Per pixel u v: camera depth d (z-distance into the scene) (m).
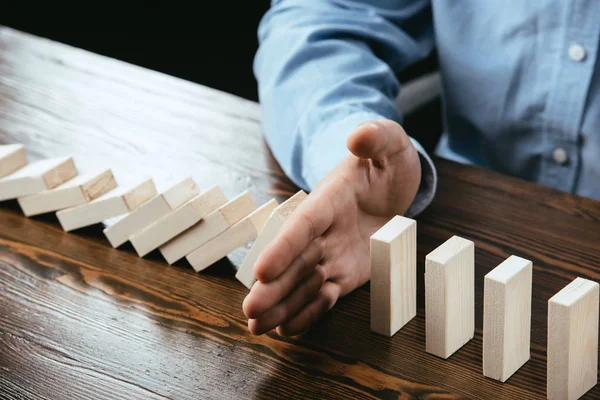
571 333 0.57
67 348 0.69
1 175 0.91
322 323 0.71
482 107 1.21
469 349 0.67
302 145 0.93
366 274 0.74
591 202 0.85
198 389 0.63
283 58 1.07
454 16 1.17
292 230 0.62
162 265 0.81
